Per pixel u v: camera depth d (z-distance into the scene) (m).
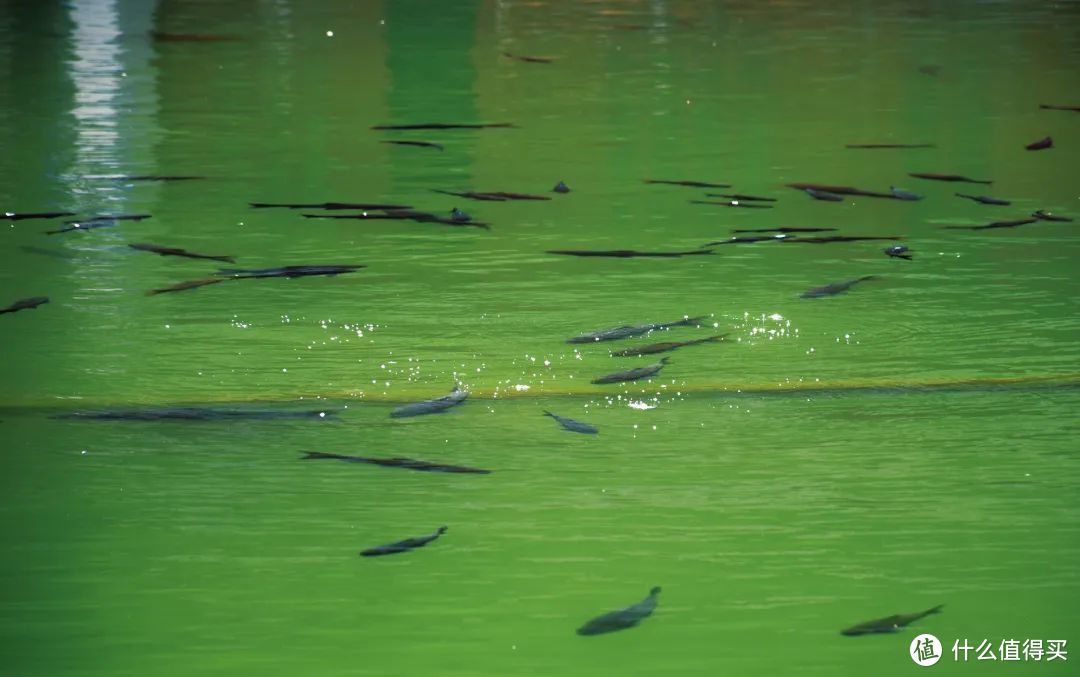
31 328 17.64
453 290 19.08
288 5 43.78
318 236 21.34
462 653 10.91
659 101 30.47
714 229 21.64
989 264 19.94
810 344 17.22
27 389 15.88
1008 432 14.86
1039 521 12.94
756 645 11.00
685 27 39.91
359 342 17.30
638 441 14.73
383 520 13.05
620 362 16.70
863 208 22.66
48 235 21.20
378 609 11.55
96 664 10.74
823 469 14.07
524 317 18.09
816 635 11.12
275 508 13.27
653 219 22.17
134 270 19.81
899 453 14.41
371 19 41.22
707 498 13.45
